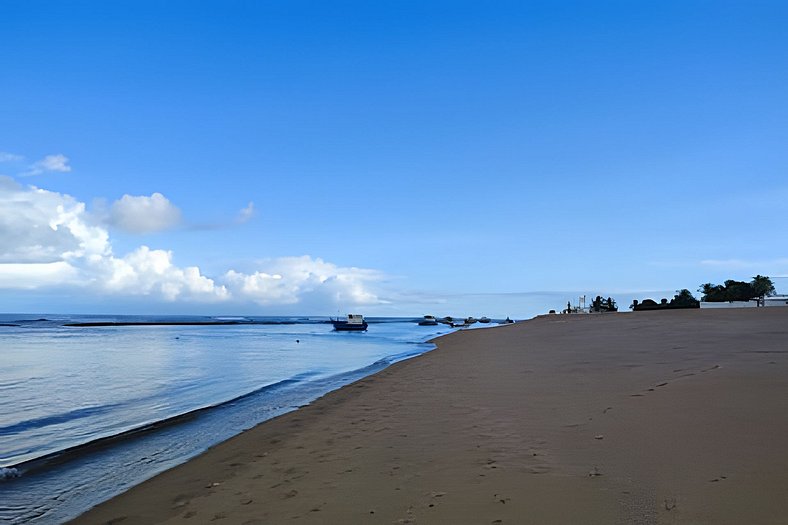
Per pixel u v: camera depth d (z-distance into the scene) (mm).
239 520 5375
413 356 29797
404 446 7754
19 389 18969
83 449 9906
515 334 39938
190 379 21875
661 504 4539
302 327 129000
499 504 4934
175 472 7785
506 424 8500
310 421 11008
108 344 48562
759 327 28000
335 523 4922
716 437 6496
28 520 6215
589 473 5602
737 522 4016
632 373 13023
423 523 4668
